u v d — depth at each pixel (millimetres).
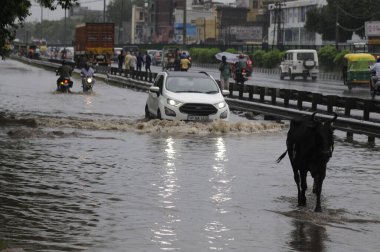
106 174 18875
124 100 46625
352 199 16500
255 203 15789
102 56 97750
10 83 63688
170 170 19703
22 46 169750
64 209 14750
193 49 150250
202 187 17422
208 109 30125
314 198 16500
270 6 179375
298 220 14336
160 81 32156
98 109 39250
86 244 12172
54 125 30094
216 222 13984
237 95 49719
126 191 16719
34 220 13773
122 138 26609
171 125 29594
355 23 126000
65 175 18609
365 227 13938
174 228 13414
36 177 18250
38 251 11680
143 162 21000
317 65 81938
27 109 38219
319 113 34375
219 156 22516
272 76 95250
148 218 14148
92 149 23469
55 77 76250
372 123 27594
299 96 37250
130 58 77625
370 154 23922
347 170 20562
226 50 137375
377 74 51062
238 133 29125
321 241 12805
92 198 15875
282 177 19047
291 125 15711
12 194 16125
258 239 12812
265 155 22906
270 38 180000
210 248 12125
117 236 12742
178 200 15883
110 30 97688
